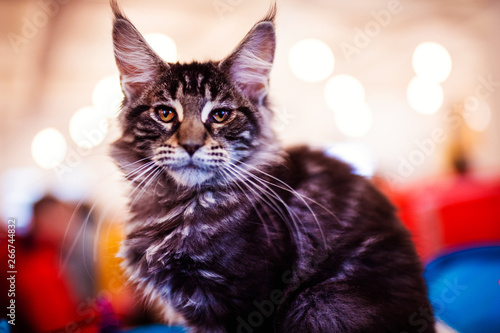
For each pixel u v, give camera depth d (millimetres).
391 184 705
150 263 408
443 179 788
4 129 1572
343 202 432
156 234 420
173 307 416
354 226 424
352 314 395
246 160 441
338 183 443
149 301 439
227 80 449
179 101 432
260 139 451
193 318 409
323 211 421
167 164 417
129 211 438
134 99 443
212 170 423
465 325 498
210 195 426
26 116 1550
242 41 450
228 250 394
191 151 414
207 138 421
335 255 412
